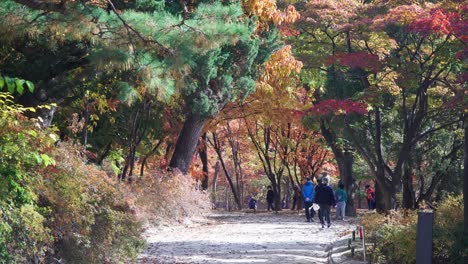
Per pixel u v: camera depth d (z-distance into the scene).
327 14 29.95
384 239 16.97
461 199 18.39
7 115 11.08
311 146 56.44
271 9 27.42
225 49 28.72
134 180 31.33
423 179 36.19
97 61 14.67
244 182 80.56
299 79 39.28
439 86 31.52
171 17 14.82
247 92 31.48
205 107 30.34
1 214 11.02
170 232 27.66
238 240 24.47
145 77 14.98
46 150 12.09
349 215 43.78
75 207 13.56
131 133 32.41
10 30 14.60
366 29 29.17
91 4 15.54
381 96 29.33
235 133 59.56
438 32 24.42
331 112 30.81
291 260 18.69
